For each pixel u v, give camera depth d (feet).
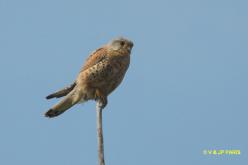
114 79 43.73
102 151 33.32
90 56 43.91
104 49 43.37
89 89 43.50
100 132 33.58
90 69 42.68
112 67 42.88
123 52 42.98
